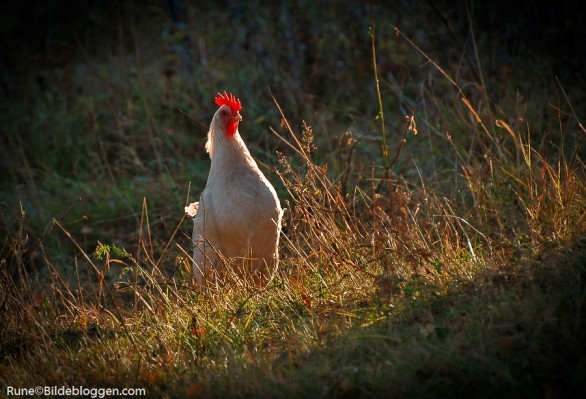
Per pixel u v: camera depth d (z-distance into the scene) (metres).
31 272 21.42
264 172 23.97
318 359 11.91
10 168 28.08
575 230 14.00
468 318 11.77
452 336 11.53
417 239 15.38
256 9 33.88
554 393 10.20
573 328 10.96
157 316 14.95
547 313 11.23
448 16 27.58
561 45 25.25
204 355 13.16
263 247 16.75
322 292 14.53
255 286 15.99
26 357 14.53
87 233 24.14
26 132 30.59
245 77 29.83
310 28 31.44
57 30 37.81
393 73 27.94
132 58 34.06
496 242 15.50
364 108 27.58
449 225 16.41
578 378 10.24
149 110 28.33
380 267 14.91
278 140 25.81
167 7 36.47
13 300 15.87
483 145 18.98
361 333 12.29
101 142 27.41
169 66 32.16
